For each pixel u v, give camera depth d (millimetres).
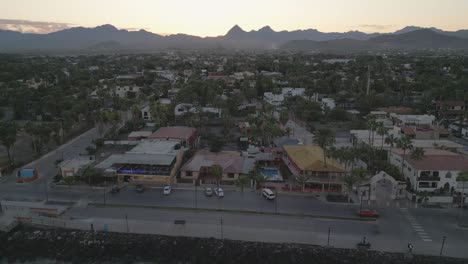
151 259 61406
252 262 59469
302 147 95812
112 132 122500
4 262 62750
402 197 78625
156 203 75688
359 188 78688
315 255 59469
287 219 69562
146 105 176250
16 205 74500
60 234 65625
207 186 84375
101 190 82188
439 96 160125
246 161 93312
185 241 62688
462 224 67625
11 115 158375
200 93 190250
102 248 62625
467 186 78938
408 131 115062
